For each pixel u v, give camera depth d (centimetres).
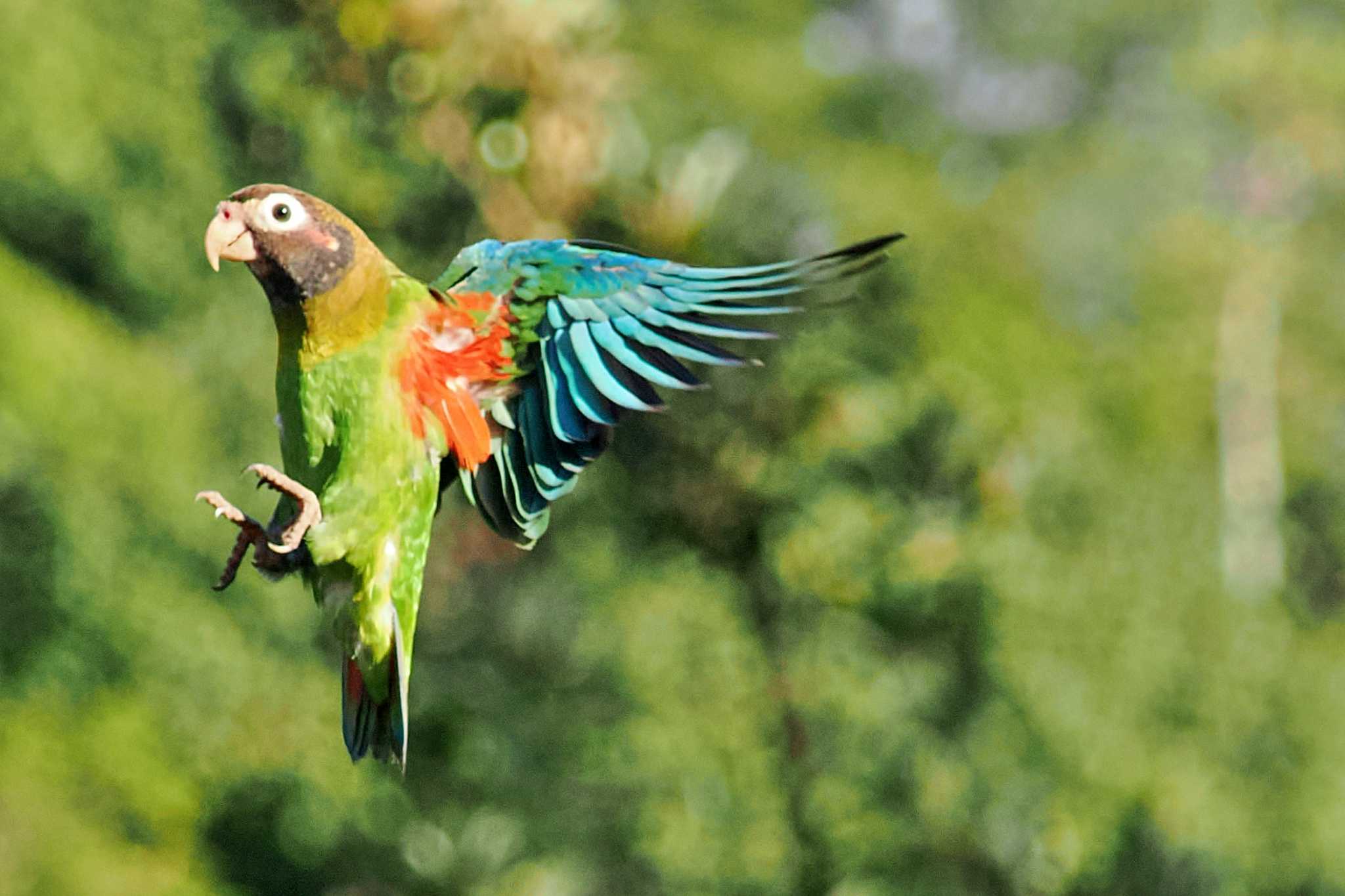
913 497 1028
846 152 5309
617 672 1162
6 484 2336
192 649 2192
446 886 1120
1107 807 1320
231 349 2048
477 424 569
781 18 5531
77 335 2495
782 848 1165
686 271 562
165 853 2114
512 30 948
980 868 1102
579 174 957
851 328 998
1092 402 4250
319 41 970
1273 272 5003
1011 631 1192
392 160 967
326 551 555
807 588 1003
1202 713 1762
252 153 1020
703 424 988
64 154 2616
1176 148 5181
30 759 2219
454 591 1180
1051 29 5616
